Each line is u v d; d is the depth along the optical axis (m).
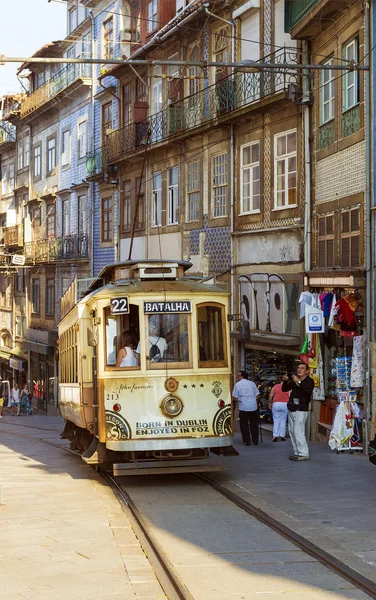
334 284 19.12
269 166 24.86
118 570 8.52
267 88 24.38
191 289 14.56
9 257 54.62
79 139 43.34
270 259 24.84
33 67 50.53
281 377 25.41
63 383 20.64
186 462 14.12
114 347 14.31
